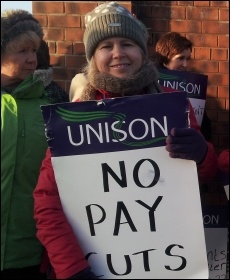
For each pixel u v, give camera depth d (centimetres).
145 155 197
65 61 384
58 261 191
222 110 410
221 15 405
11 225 205
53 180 198
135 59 209
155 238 196
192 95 334
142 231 196
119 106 196
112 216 196
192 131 196
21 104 212
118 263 197
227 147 408
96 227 197
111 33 207
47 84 239
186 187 196
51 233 192
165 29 402
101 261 197
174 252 197
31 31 210
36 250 212
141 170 197
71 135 196
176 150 193
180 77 331
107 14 209
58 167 196
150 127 197
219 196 402
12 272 208
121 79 207
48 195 197
